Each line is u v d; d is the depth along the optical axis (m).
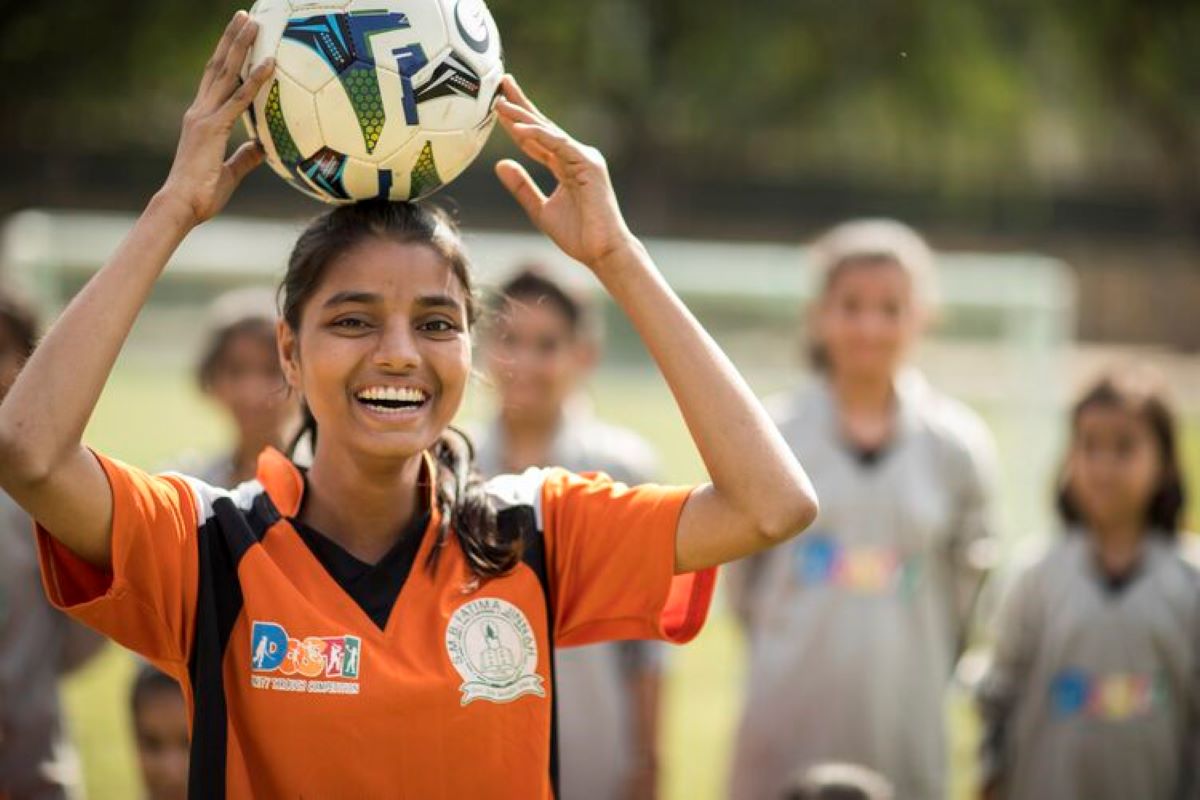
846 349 4.52
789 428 4.61
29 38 19.22
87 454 2.23
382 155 2.37
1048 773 4.34
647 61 24.23
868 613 4.39
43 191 25.30
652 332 2.41
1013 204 27.83
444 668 2.30
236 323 4.55
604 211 2.44
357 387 2.33
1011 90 24.12
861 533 4.43
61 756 3.84
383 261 2.34
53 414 2.15
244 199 23.69
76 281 8.74
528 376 4.36
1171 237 26.78
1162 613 4.31
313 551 2.37
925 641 4.46
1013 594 4.52
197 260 9.36
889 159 27.70
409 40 2.35
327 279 2.35
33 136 24.66
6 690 3.71
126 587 2.25
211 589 2.31
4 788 3.72
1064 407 9.30
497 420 4.51
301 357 2.39
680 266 10.16
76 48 19.73
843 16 23.58
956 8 23.19
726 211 27.81
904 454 4.50
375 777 2.25
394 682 2.27
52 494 2.16
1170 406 4.43
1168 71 24.11
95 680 7.35
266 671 2.28
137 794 5.52
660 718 4.40
